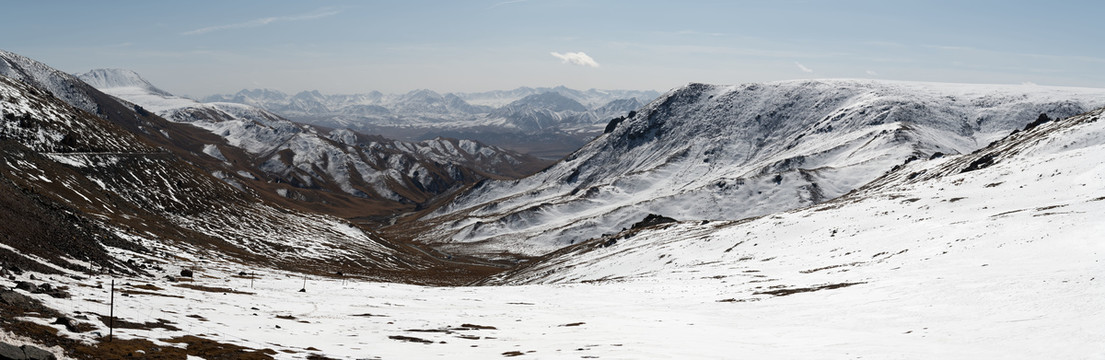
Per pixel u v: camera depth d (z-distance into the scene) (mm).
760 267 106250
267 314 57281
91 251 81688
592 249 191125
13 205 78312
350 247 187250
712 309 70375
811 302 67188
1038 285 55531
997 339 43375
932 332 47938
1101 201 91750
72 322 36750
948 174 199875
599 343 48656
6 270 50688
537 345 47906
